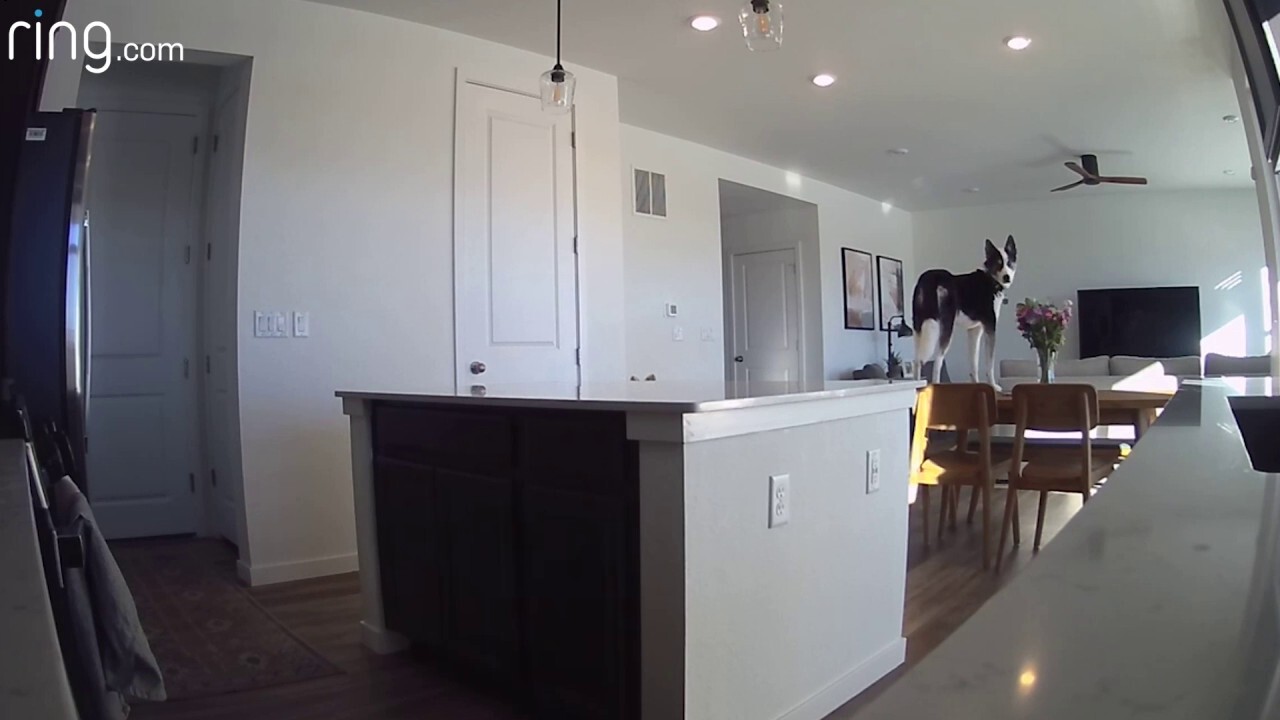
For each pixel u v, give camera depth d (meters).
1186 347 7.80
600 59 4.18
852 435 2.20
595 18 3.65
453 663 2.39
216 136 3.93
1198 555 0.53
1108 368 7.11
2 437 2.04
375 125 3.60
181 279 4.09
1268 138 3.30
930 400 3.66
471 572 2.16
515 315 4.03
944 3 3.54
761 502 1.84
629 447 1.74
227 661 2.46
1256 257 7.65
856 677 2.20
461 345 3.83
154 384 4.05
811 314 7.32
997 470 3.66
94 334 3.93
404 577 2.44
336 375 3.49
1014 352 8.55
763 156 6.32
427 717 2.07
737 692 1.77
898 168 6.74
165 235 4.06
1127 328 8.01
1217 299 7.80
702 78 4.48
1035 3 3.54
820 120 5.30
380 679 2.32
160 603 3.05
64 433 2.22
